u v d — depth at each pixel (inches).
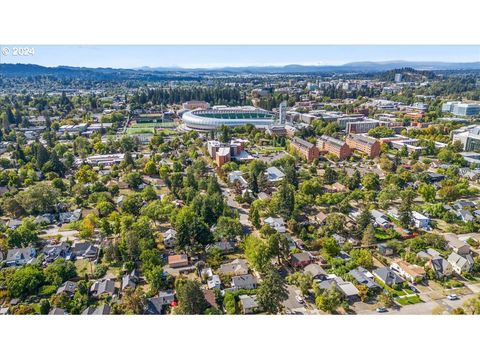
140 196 4805.6
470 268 3122.5
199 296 2549.2
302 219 4175.7
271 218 4104.3
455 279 3053.6
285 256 3326.8
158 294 2861.7
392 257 3422.7
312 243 3526.1
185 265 3243.1
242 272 3139.8
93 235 3833.7
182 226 3435.0
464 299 2785.4
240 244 3629.4
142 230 3565.5
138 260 3302.2
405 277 3097.9
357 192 4790.8
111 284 2940.5
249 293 2844.5
